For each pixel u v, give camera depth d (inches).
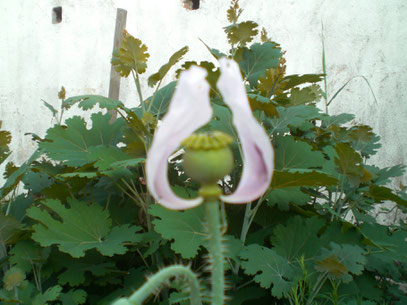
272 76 23.7
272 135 24.3
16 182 23.5
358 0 48.6
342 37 49.4
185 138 5.4
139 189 26.8
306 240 20.8
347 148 19.8
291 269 19.1
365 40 48.1
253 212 20.9
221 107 23.0
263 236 22.2
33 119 73.7
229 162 6.0
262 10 53.9
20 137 74.9
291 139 23.0
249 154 5.8
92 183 27.2
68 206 25.8
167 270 7.6
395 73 46.6
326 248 19.8
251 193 5.9
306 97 25.5
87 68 69.0
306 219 21.2
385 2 47.2
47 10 72.4
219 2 56.9
